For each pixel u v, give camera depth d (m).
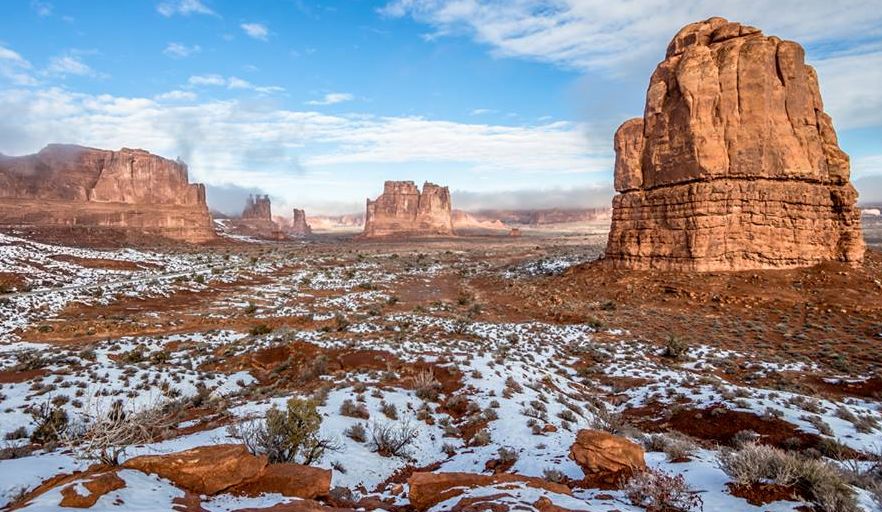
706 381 19.62
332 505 6.68
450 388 18.03
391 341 26.67
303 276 73.75
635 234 49.28
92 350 25.19
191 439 10.45
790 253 41.97
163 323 37.50
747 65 43.59
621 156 51.31
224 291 59.22
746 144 42.94
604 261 53.75
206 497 5.71
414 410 15.25
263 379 21.84
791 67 43.72
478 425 13.78
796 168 42.38
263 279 70.75
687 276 43.09
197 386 19.58
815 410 15.65
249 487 6.20
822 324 31.11
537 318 38.97
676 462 10.02
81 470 7.12
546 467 9.66
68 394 16.86
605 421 14.87
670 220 45.91
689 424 15.48
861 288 36.47
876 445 12.16
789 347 26.73
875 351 24.64
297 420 9.37
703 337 29.86
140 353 25.16
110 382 18.75
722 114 43.91
